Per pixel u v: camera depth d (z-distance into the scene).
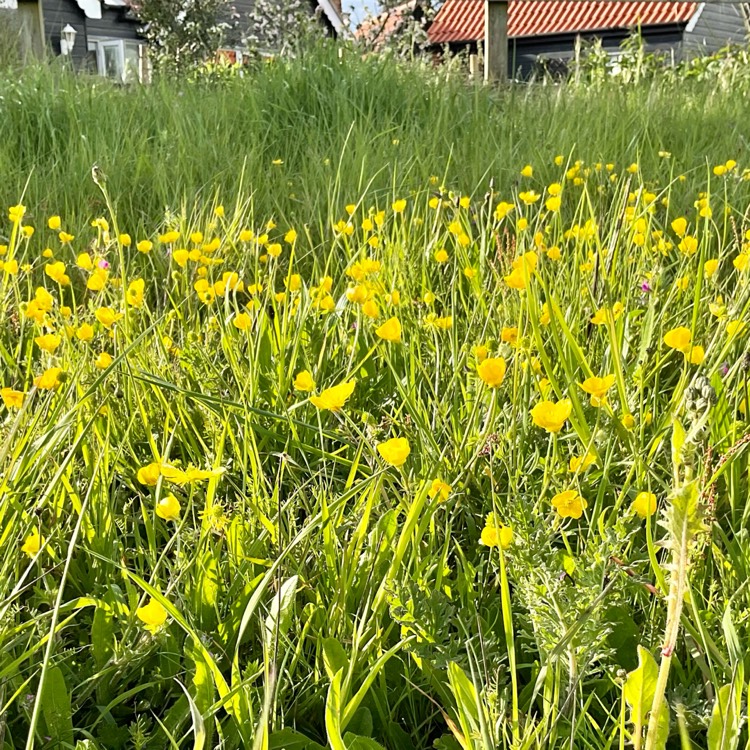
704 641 0.96
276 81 5.32
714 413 1.49
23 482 1.34
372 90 5.29
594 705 1.09
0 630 1.05
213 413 1.63
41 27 7.03
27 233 2.35
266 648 0.97
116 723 1.10
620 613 1.13
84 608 1.27
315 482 1.58
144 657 1.11
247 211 3.44
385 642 1.16
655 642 1.12
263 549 1.28
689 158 4.14
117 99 5.23
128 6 20.67
